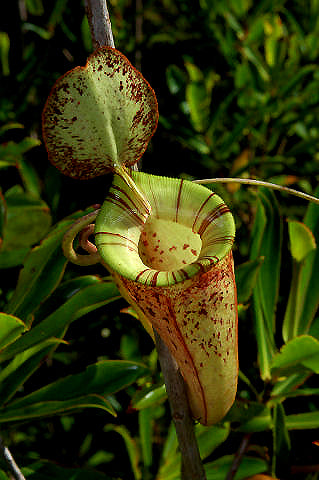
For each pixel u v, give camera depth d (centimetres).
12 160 102
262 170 128
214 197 58
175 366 61
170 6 151
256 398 88
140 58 132
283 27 146
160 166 129
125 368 77
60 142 58
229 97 121
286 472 78
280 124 130
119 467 103
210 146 127
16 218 101
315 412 82
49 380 106
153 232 60
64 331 76
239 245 118
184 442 62
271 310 83
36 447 108
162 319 57
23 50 125
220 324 57
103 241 57
